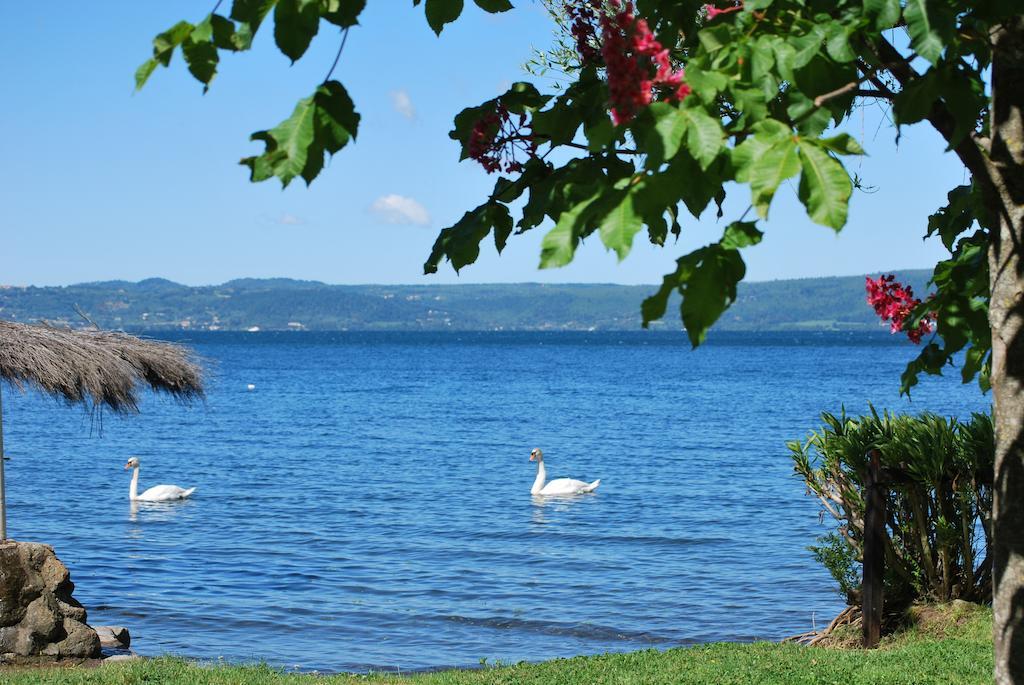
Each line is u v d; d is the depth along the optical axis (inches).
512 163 276.5
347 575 1088.2
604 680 521.3
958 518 603.5
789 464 2050.9
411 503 1631.4
